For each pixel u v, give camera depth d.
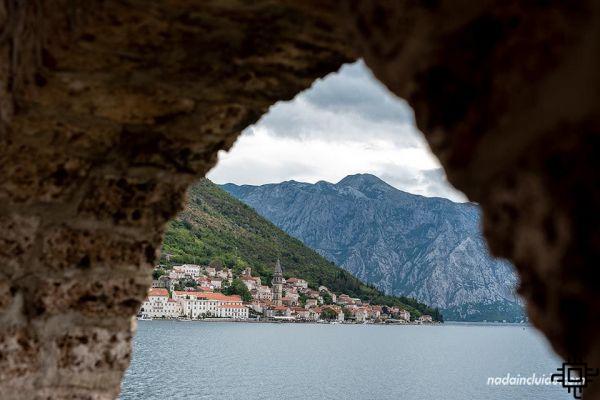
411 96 1.75
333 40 2.93
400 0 1.72
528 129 1.31
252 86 3.28
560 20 1.27
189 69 3.11
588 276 1.17
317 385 46.34
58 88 3.10
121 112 3.35
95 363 3.78
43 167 3.47
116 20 2.72
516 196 1.35
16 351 3.55
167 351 66.75
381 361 68.25
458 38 1.54
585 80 1.16
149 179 3.75
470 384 48.59
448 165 1.61
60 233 3.64
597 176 1.14
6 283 3.53
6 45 3.20
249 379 47.28
